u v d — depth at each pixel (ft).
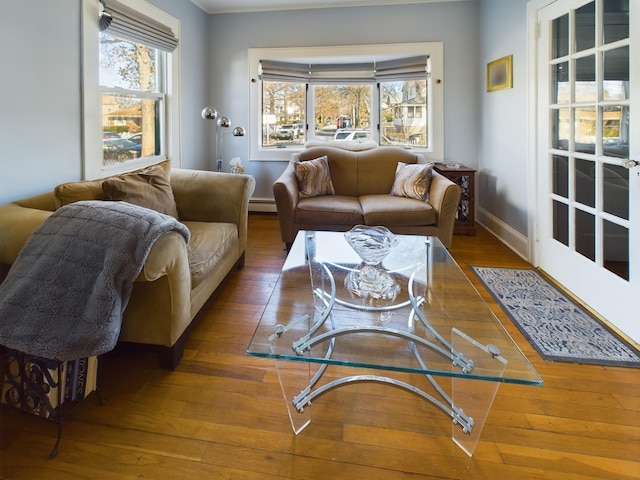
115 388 5.06
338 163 11.94
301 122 15.35
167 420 4.52
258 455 4.06
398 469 3.90
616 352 5.85
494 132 12.13
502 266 9.59
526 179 9.89
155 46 10.80
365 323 4.86
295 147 15.35
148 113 11.30
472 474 3.84
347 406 4.81
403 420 4.57
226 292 8.11
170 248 4.89
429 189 10.59
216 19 14.46
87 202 4.92
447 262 6.86
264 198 15.40
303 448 4.15
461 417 4.17
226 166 15.26
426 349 4.29
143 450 4.09
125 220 4.58
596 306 7.09
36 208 6.21
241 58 14.52
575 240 7.82
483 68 12.97
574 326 6.64
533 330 6.52
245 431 4.37
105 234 4.41
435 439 4.28
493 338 4.41
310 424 4.49
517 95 10.37
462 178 12.44
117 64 9.75
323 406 4.81
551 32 8.52
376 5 13.70
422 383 5.22
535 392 5.00
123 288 4.44
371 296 5.64
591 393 4.97
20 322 4.16
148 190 7.03
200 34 13.84
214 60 14.65
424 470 3.89
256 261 9.99
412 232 9.86
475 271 9.23
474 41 13.50
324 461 3.99
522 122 10.08
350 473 3.85
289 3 13.64
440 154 14.06
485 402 4.00
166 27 11.26
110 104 9.59
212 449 4.12
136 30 9.66
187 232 5.32
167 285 5.12
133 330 5.26
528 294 7.93
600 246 6.98
